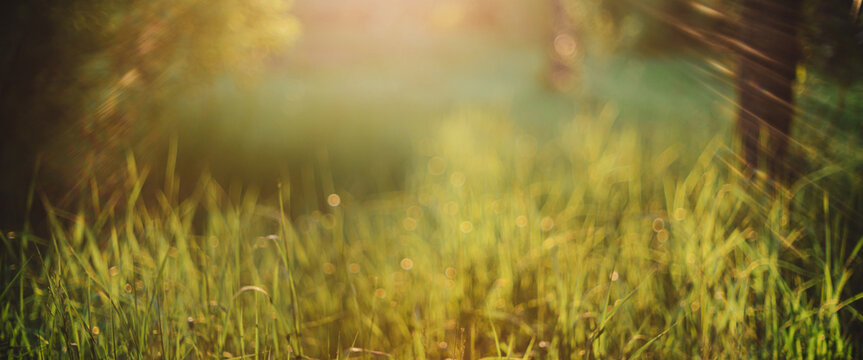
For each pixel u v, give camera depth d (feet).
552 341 6.98
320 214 13.43
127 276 7.67
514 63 55.83
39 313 7.71
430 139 19.90
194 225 12.46
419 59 52.80
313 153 18.80
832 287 7.21
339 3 50.11
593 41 30.86
